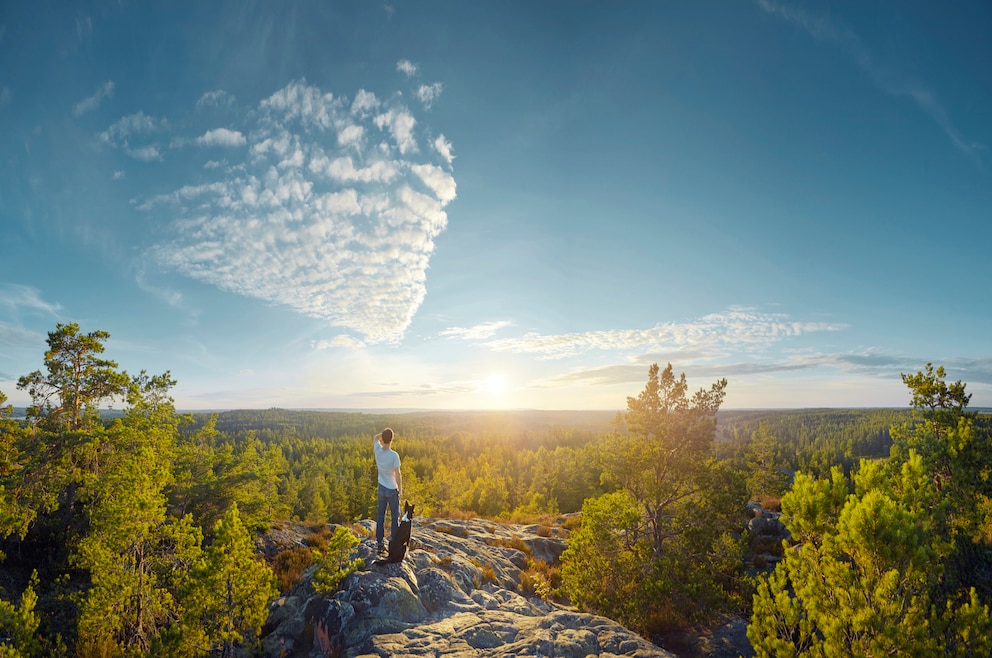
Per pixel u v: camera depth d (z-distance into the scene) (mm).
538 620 8523
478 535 19859
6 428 24828
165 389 28453
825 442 155000
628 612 12648
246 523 17031
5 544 21891
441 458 122750
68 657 12664
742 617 13555
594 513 14828
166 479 14766
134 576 12203
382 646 7430
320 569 9789
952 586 9844
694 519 14469
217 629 9555
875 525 7020
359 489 75938
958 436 11930
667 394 15781
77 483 23562
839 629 6867
